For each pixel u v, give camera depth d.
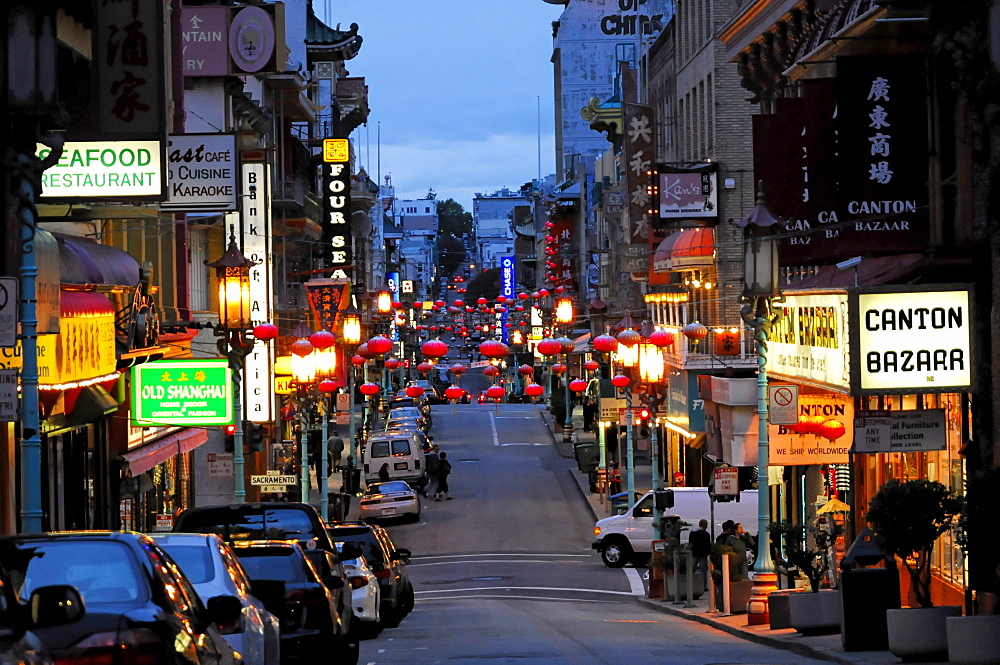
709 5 83.12
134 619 14.60
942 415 35.69
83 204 37.62
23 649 12.86
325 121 138.62
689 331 73.75
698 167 71.81
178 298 65.19
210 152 45.88
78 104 37.38
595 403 126.44
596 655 31.23
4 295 26.05
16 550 15.62
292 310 87.31
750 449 54.50
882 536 30.02
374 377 169.88
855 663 27.95
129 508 55.69
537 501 100.62
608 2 171.25
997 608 27.44
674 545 55.25
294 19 124.69
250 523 30.95
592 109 133.75
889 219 37.53
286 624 25.52
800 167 41.78
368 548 45.12
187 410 49.12
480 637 38.50
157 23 37.09
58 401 42.16
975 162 29.92
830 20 43.12
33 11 29.27
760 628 39.97
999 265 29.59
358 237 145.50
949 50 30.42
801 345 44.34
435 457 103.38
